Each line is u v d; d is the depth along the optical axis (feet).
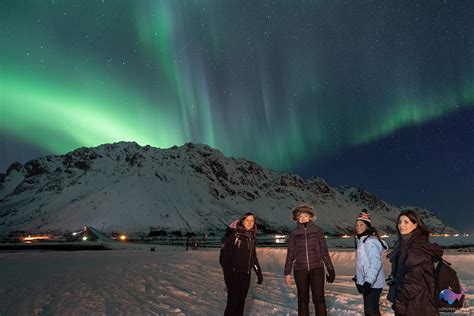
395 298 14.34
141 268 59.67
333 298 28.68
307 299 19.89
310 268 19.90
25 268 63.16
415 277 14.07
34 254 111.45
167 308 26.96
